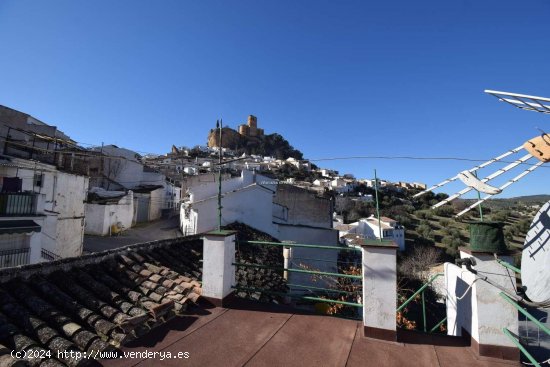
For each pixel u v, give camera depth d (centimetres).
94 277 418
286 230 1591
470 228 338
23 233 1218
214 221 1480
